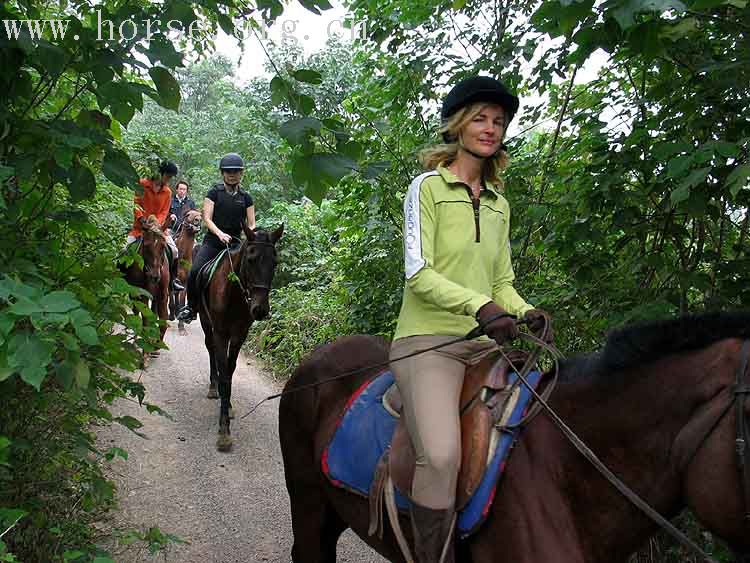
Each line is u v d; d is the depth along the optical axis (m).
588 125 3.53
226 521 4.40
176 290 9.93
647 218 3.29
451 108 2.24
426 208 2.19
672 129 3.14
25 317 2.01
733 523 1.66
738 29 2.83
